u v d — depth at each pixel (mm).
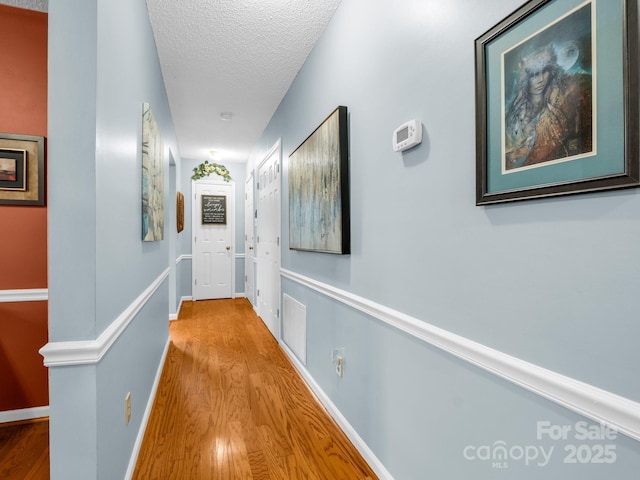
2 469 1525
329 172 1902
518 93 817
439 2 1090
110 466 1165
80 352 985
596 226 671
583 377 696
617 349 639
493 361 887
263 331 3764
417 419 1217
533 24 778
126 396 1408
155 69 2266
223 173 5633
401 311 1310
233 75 2768
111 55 1176
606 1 640
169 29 2135
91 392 1007
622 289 630
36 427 1881
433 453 1131
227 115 3676
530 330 804
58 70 982
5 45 1913
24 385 1960
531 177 789
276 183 3420
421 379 1194
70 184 990
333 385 1971
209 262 5715
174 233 4305
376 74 1481
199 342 3379
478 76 922
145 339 1885
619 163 623
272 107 3457
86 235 1003
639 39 594
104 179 1089
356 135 1679
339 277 1887
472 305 972
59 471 991
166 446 1689
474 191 961
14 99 1924
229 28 2129
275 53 2422
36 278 1976
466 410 995
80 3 998
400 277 1314
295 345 2730
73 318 997
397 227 1333
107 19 1127
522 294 823
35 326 1979
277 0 1860
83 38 999
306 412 2029
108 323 1146
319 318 2195
